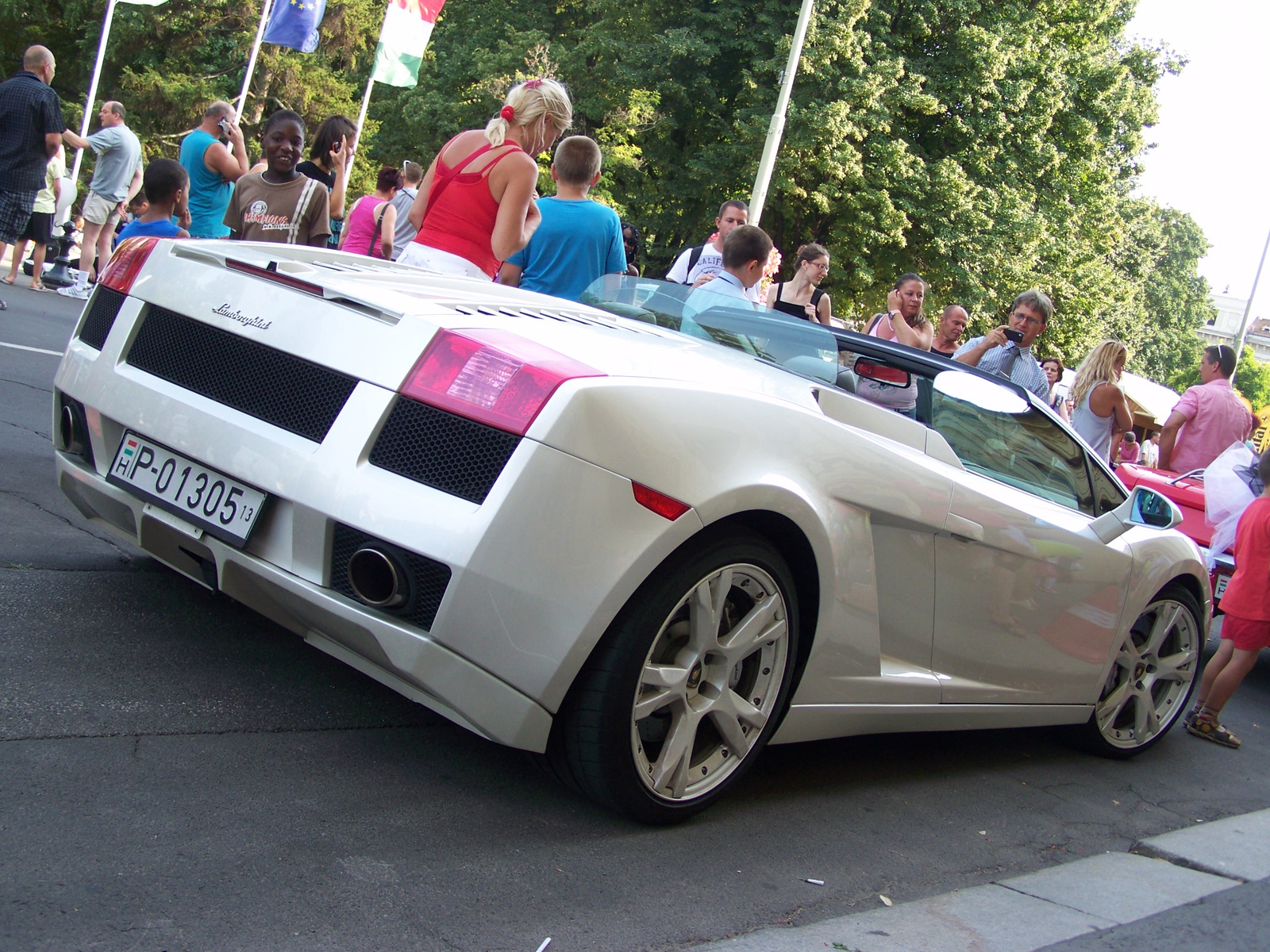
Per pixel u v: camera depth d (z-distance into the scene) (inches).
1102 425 291.4
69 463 116.3
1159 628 171.0
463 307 104.0
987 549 130.9
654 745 105.2
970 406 141.5
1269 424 582.6
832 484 110.8
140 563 143.8
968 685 135.6
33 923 71.4
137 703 106.3
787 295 255.1
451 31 1409.9
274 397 100.5
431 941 79.0
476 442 91.2
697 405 99.7
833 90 1034.1
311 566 95.4
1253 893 119.3
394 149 1407.5
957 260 1082.7
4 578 128.6
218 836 86.9
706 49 1057.5
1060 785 151.2
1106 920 105.1
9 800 85.2
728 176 1070.4
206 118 289.9
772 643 109.9
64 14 1565.0
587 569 91.4
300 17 713.0
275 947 74.3
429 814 98.2
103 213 451.5
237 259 108.3
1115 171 1270.9
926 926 96.7
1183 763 176.1
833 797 126.0
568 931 84.4
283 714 111.1
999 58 1077.1
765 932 90.1
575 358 95.8
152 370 110.6
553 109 177.8
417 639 89.7
